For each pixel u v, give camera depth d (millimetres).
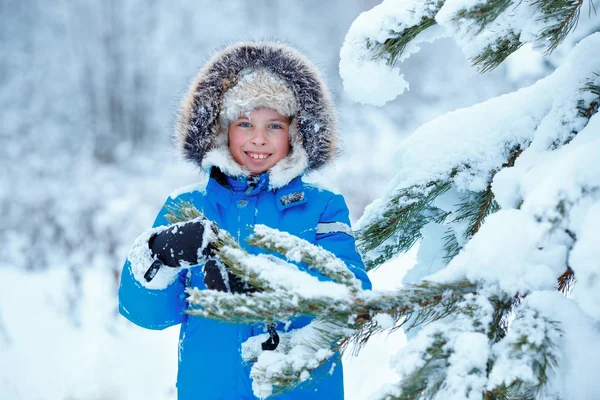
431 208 1743
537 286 986
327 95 1870
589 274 882
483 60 1324
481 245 1042
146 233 1440
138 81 17219
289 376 1033
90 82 16953
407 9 1292
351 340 1079
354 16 19422
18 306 5512
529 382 856
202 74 1856
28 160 12734
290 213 1723
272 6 19188
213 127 1823
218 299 1015
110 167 12211
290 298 1016
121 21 17906
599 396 903
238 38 2025
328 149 1865
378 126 13766
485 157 1528
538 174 1162
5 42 17672
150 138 15945
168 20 18234
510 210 1072
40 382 4066
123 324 4980
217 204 1755
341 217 1731
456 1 1062
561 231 975
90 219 7355
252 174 1791
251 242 1126
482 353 917
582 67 1365
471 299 1004
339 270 1110
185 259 1356
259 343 1428
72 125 15859
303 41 18859
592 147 1011
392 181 1698
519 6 1210
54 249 7023
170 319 1646
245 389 1547
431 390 906
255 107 1782
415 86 16219
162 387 3854
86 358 4355
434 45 16781
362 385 3523
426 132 1669
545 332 926
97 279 6129
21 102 16422
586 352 917
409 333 1554
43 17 18203
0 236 7297
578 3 1198
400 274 3707
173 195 1806
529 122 1485
